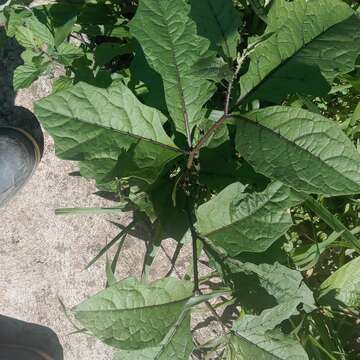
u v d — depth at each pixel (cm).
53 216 62
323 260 56
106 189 54
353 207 55
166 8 46
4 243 62
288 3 44
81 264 61
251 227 46
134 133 47
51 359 60
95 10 56
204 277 54
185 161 52
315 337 53
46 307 61
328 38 44
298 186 43
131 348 44
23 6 52
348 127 53
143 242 59
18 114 64
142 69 50
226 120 47
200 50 47
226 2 46
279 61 45
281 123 44
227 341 48
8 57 64
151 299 45
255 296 50
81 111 46
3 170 61
